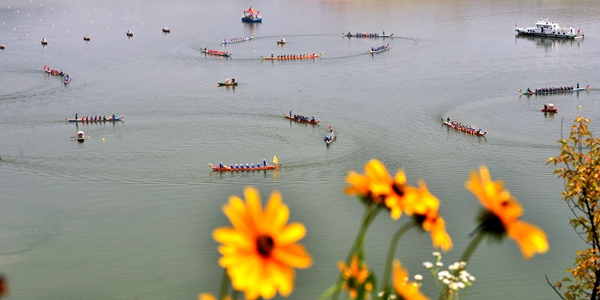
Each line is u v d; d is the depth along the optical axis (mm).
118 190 132250
